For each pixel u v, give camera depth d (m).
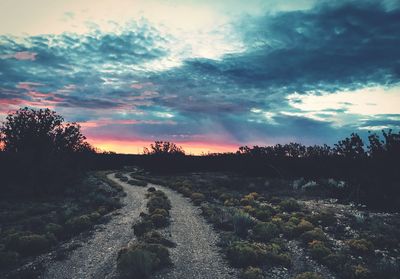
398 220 16.58
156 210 20.28
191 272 11.05
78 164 35.12
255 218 18.92
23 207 21.59
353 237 14.39
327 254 12.20
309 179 33.00
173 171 51.34
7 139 29.42
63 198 26.16
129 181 40.75
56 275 10.79
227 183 34.59
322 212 18.11
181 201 26.64
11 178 27.05
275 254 12.09
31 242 13.07
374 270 10.44
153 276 10.58
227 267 11.55
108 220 19.08
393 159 20.70
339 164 26.52
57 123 32.19
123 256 10.67
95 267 11.48
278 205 22.23
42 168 27.67
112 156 78.62
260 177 36.78
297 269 11.25
